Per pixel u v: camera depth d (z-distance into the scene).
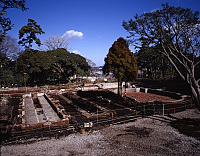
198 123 10.81
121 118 12.46
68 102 18.94
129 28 11.13
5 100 19.56
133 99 18.80
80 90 27.56
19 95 23.50
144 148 7.83
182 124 10.82
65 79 37.28
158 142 8.44
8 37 29.98
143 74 43.44
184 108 14.77
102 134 9.52
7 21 6.62
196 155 7.15
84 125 10.62
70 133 9.80
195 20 9.66
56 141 8.70
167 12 9.85
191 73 10.11
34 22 37.59
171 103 16.69
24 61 32.62
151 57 28.30
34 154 7.36
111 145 8.19
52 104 17.09
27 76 31.25
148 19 10.44
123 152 7.48
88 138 9.01
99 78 41.19
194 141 8.45
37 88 29.14
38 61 29.02
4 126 11.01
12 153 7.46
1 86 29.45
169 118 12.15
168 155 7.20
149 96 21.56
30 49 36.59
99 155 7.24
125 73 19.14
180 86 25.56
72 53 34.69
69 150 7.75
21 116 12.74
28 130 10.33
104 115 13.32
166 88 26.02
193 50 10.57
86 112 14.21
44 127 10.77
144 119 12.06
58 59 30.98
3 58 8.56
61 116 13.04
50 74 34.22
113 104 16.97
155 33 10.59
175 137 8.98
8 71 29.69
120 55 18.69
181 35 10.27
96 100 19.31
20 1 6.57
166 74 32.69
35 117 13.39
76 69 32.41
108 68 19.22
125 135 9.32
